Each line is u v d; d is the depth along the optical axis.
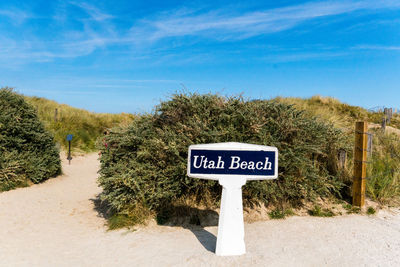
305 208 5.08
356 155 5.09
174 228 4.56
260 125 5.00
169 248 3.78
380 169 6.11
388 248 3.63
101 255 3.74
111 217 5.14
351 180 5.49
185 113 5.44
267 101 5.72
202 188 4.99
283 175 5.00
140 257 3.57
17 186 7.78
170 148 4.87
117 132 5.59
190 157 3.53
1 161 7.61
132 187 4.77
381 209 5.07
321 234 4.05
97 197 7.28
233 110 5.22
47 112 17.89
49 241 4.37
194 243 3.90
